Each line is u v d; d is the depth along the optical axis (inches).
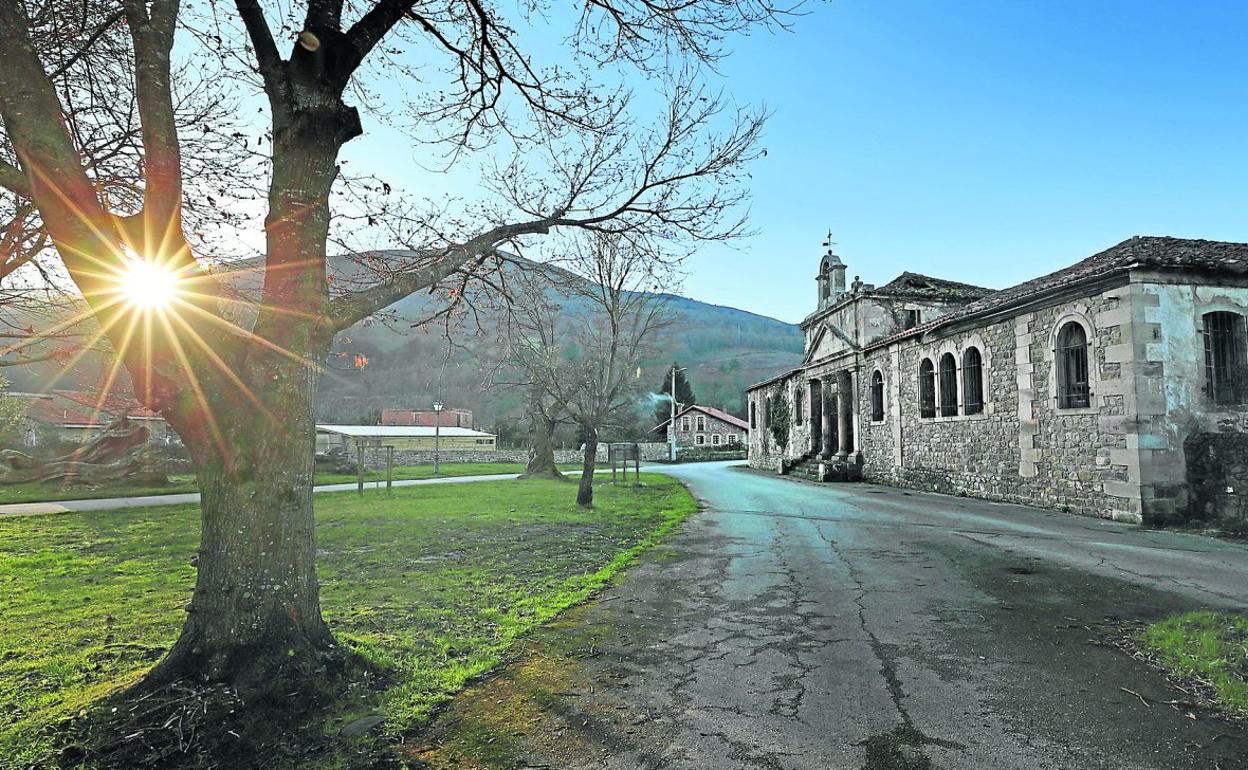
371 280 220.5
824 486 898.7
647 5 233.3
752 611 234.8
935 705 149.0
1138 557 332.5
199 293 151.4
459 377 2033.7
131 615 229.9
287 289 159.2
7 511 613.0
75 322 261.7
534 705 150.3
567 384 625.9
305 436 160.4
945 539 398.9
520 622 220.2
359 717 140.0
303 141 163.9
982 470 674.2
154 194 147.7
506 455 2033.7
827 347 1155.3
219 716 132.1
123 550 382.6
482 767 121.7
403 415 2422.5
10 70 134.1
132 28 152.9
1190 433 473.7
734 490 830.5
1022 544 377.7
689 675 169.9
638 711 147.0
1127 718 141.6
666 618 226.2
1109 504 496.4
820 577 291.3
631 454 1019.9
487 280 267.4
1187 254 498.9
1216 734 133.6
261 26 163.0
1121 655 182.9
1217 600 242.5
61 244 135.2
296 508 157.3
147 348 144.5
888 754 126.0
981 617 223.9
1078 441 533.0
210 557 150.6
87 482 909.8
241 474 151.2
